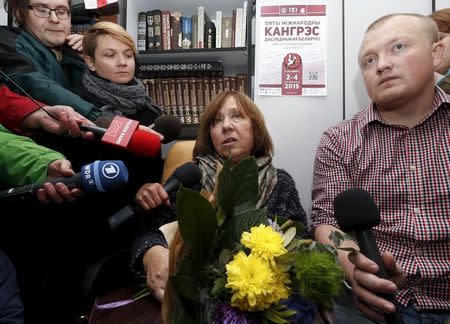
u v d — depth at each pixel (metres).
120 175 0.84
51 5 1.47
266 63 1.71
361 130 1.31
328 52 1.69
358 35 1.66
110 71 1.45
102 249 1.22
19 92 1.24
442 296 1.09
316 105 1.68
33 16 1.45
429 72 1.22
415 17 1.25
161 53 2.16
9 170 0.95
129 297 0.99
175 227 0.56
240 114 1.38
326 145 1.37
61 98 1.24
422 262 1.11
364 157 1.27
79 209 1.18
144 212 1.11
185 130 2.25
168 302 0.50
